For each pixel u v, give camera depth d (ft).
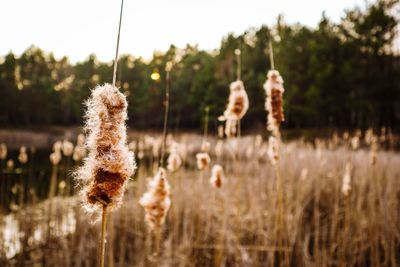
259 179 31.58
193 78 138.41
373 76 91.15
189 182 29.25
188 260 17.93
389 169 27.78
